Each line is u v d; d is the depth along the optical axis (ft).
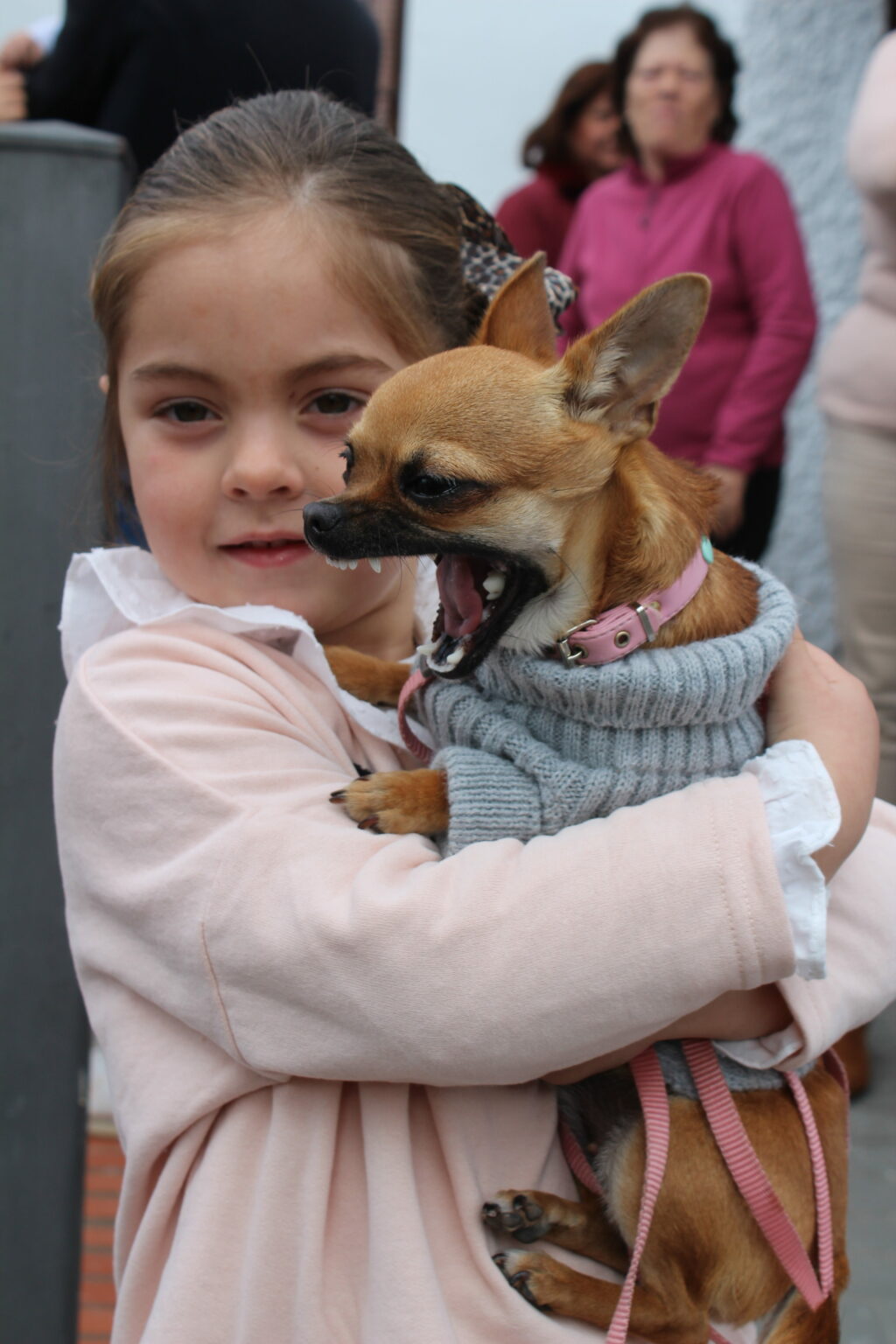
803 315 14.70
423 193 6.25
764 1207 5.35
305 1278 4.68
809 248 22.35
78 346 7.64
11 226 7.57
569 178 18.22
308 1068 4.65
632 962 4.40
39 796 7.80
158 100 10.87
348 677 6.31
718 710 5.17
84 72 10.87
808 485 22.30
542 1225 5.16
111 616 6.12
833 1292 5.98
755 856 4.48
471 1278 4.83
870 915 5.46
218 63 10.90
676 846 4.51
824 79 21.90
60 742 5.45
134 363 5.71
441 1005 4.42
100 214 7.62
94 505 7.48
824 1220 5.42
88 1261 10.11
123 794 5.15
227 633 5.81
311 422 5.81
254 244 5.44
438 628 5.93
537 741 5.36
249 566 5.94
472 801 5.14
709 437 15.40
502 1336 4.82
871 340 12.26
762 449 14.92
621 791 5.11
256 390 5.60
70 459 7.63
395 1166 4.77
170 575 6.01
